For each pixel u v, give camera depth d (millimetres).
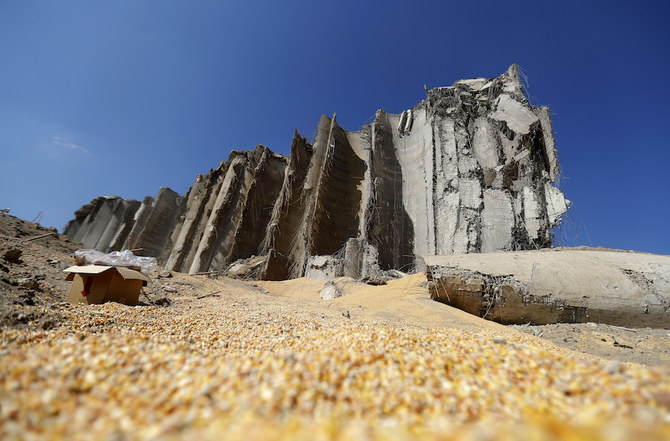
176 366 3605
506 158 36500
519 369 3484
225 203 54625
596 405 2359
